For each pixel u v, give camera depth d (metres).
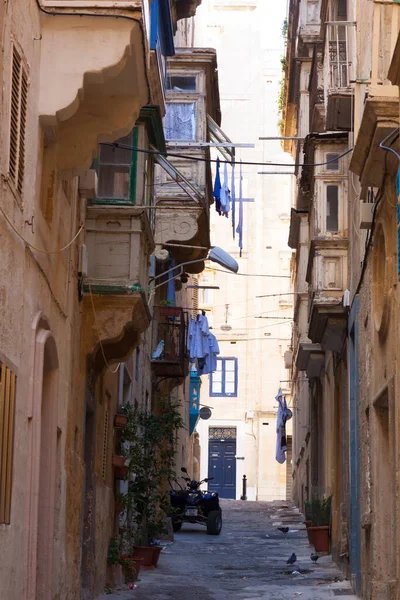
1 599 10.82
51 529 14.30
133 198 18.14
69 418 16.06
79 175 15.60
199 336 33.12
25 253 12.13
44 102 12.88
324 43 24.28
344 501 23.75
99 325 17.72
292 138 23.81
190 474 53.72
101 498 19.70
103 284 17.81
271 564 25.72
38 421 12.62
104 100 14.11
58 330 14.98
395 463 15.48
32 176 12.58
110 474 21.19
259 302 68.94
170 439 24.62
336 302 23.45
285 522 39.75
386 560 17.47
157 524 25.14
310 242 24.22
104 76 13.06
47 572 14.19
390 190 15.55
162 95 19.55
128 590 20.08
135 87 13.80
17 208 11.63
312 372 32.31
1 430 10.58
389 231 16.23
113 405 21.72
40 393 12.74
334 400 26.67
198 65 27.64
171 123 27.50
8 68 10.98
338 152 24.39
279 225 69.38
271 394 68.44
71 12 12.87
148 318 19.30
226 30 70.44
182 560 26.14
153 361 30.77
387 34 15.55
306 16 34.34
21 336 11.89
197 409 50.88
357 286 20.48
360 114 17.94
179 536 33.75
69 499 16.16
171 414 24.50
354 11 21.80
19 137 11.66
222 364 68.94
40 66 12.92
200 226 28.39
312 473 36.44
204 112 27.53
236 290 69.25
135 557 22.97
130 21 12.84
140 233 18.14
